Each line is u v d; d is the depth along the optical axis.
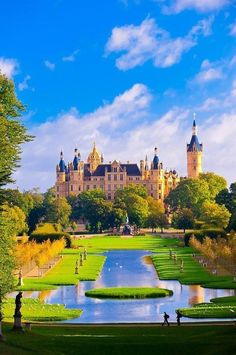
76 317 76.38
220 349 47.28
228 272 124.75
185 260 155.25
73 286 108.25
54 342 52.28
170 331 60.31
